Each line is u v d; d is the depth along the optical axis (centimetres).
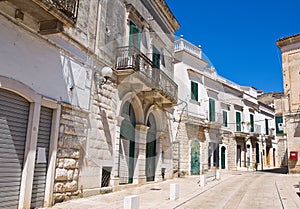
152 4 793
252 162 2372
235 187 1053
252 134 2350
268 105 2903
